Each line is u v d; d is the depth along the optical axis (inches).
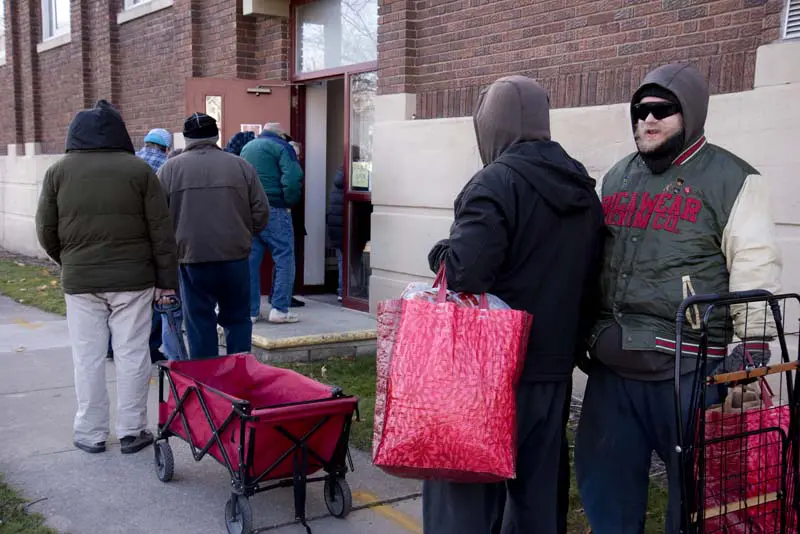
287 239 271.0
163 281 174.6
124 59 447.5
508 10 226.8
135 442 175.0
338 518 144.9
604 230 110.7
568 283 103.9
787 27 159.6
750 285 100.0
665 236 105.2
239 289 208.5
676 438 101.7
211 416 140.3
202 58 370.9
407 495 155.7
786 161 159.5
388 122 269.7
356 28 306.8
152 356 245.8
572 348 106.5
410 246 264.8
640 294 106.0
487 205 98.2
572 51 208.7
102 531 137.6
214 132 205.9
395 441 93.4
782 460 99.5
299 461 135.4
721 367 103.7
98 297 170.2
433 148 252.2
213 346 210.4
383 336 98.4
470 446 92.3
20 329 299.6
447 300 100.4
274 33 337.1
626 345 106.4
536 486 105.9
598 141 197.8
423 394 93.0
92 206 164.6
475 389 93.0
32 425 192.1
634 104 107.8
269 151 265.1
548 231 101.5
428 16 255.9
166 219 172.2
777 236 161.9
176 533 137.6
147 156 275.3
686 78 104.3
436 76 254.7
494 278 99.5
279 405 132.2
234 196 202.5
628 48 194.2
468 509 102.3
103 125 167.6
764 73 162.2
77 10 477.7
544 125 106.0
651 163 108.1
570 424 186.5
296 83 334.6
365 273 308.8
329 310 303.6
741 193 102.7
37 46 538.0
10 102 574.6
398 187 267.7
